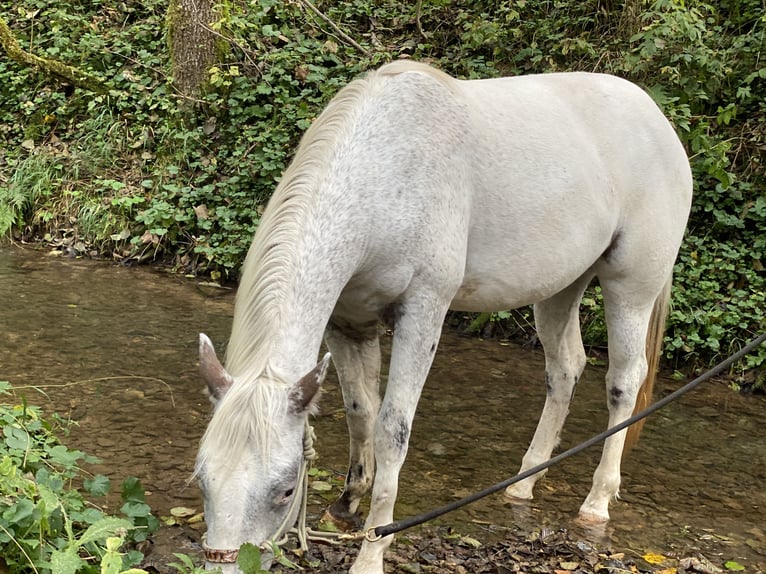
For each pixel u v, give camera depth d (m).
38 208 7.51
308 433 2.44
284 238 2.60
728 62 6.87
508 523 3.55
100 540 2.75
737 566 3.30
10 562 2.42
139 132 7.91
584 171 3.39
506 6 7.99
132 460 3.72
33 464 2.97
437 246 2.91
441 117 2.99
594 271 3.83
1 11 9.29
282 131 7.27
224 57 7.94
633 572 3.19
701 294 5.94
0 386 3.23
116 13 9.09
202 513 3.32
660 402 3.26
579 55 7.30
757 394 5.50
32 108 8.24
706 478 4.18
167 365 4.97
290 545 3.18
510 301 3.39
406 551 3.21
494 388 5.19
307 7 7.99
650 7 6.80
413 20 8.38
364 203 2.77
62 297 6.09
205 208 7.11
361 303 3.00
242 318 2.50
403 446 2.99
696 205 6.34
